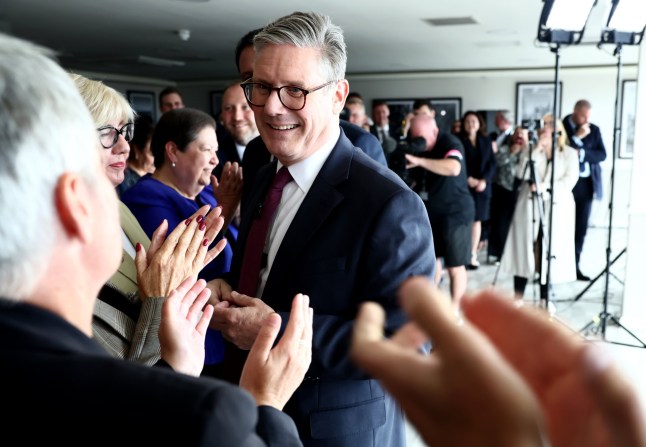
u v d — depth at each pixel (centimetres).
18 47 46
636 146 400
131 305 117
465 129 616
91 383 40
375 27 638
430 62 969
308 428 116
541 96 1038
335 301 116
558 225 459
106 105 130
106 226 50
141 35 698
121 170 138
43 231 44
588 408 27
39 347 42
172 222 178
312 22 117
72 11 561
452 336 25
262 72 117
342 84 126
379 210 114
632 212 405
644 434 23
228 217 188
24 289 44
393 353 26
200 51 846
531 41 736
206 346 173
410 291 26
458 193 405
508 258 473
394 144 452
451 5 525
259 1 511
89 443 38
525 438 23
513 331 30
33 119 43
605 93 996
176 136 185
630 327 408
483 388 24
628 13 359
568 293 507
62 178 45
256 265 128
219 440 37
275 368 74
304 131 119
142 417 38
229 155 280
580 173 548
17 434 39
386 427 126
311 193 120
